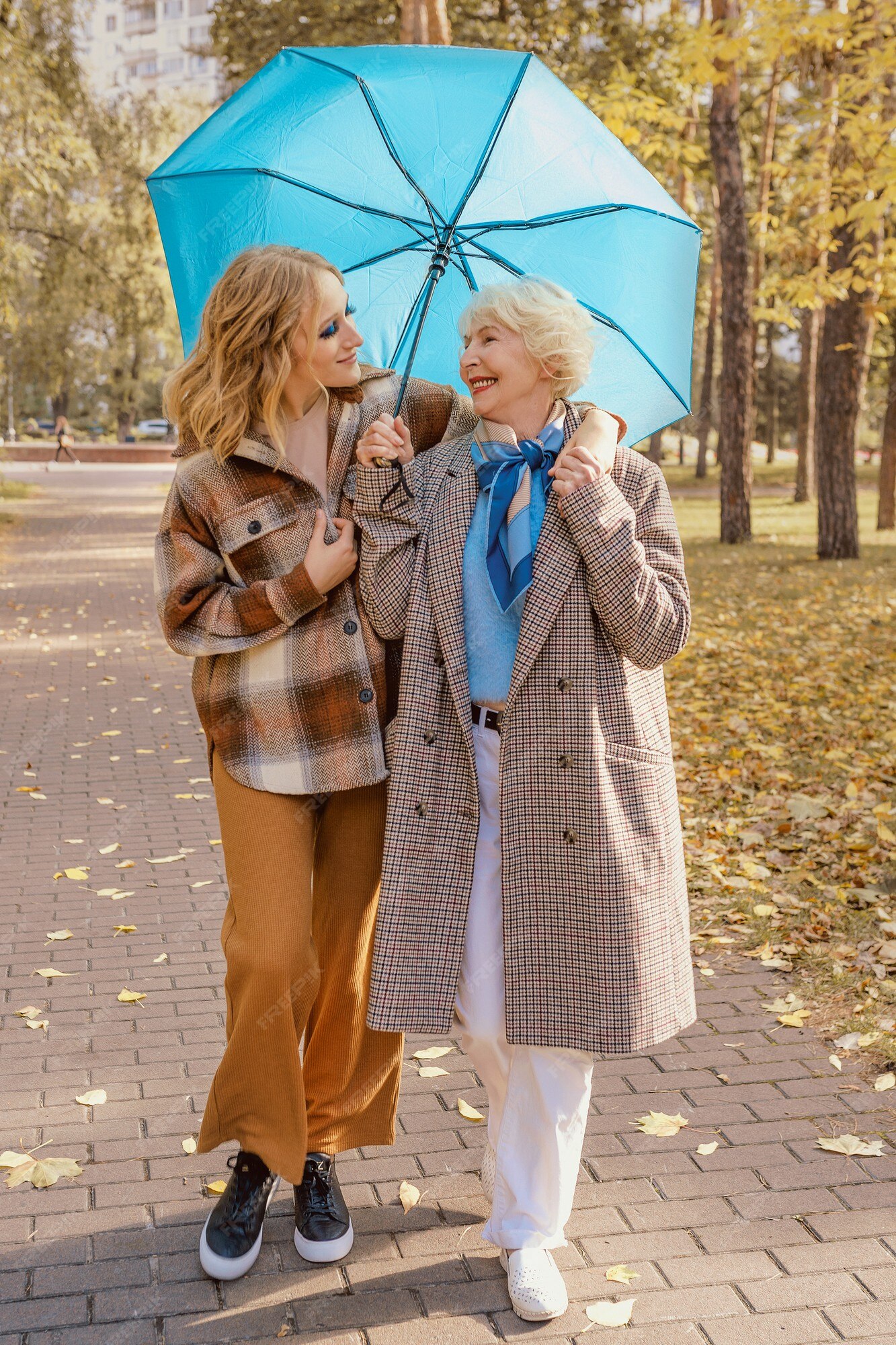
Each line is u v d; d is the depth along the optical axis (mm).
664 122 12125
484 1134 3086
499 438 2426
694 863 5180
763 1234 2650
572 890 2344
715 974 4152
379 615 2439
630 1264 2545
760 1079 3389
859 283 12750
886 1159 2957
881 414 54438
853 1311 2391
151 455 51812
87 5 21219
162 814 6094
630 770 2363
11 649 11211
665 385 2838
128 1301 2408
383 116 2525
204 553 2453
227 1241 2461
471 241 2709
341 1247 2533
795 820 5734
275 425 2381
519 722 2344
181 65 107688
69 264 24469
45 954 4242
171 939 4402
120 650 11258
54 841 5621
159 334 26812
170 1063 3430
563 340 2363
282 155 2639
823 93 15234
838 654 10023
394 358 2873
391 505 2404
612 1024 2330
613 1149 3016
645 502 2459
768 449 51062
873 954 4215
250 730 2447
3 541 20922
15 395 46656
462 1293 2443
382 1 18562
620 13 20359
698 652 10312
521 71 2475
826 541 16922
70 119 22031
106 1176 2859
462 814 2410
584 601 2336
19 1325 2328
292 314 2309
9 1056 3469
